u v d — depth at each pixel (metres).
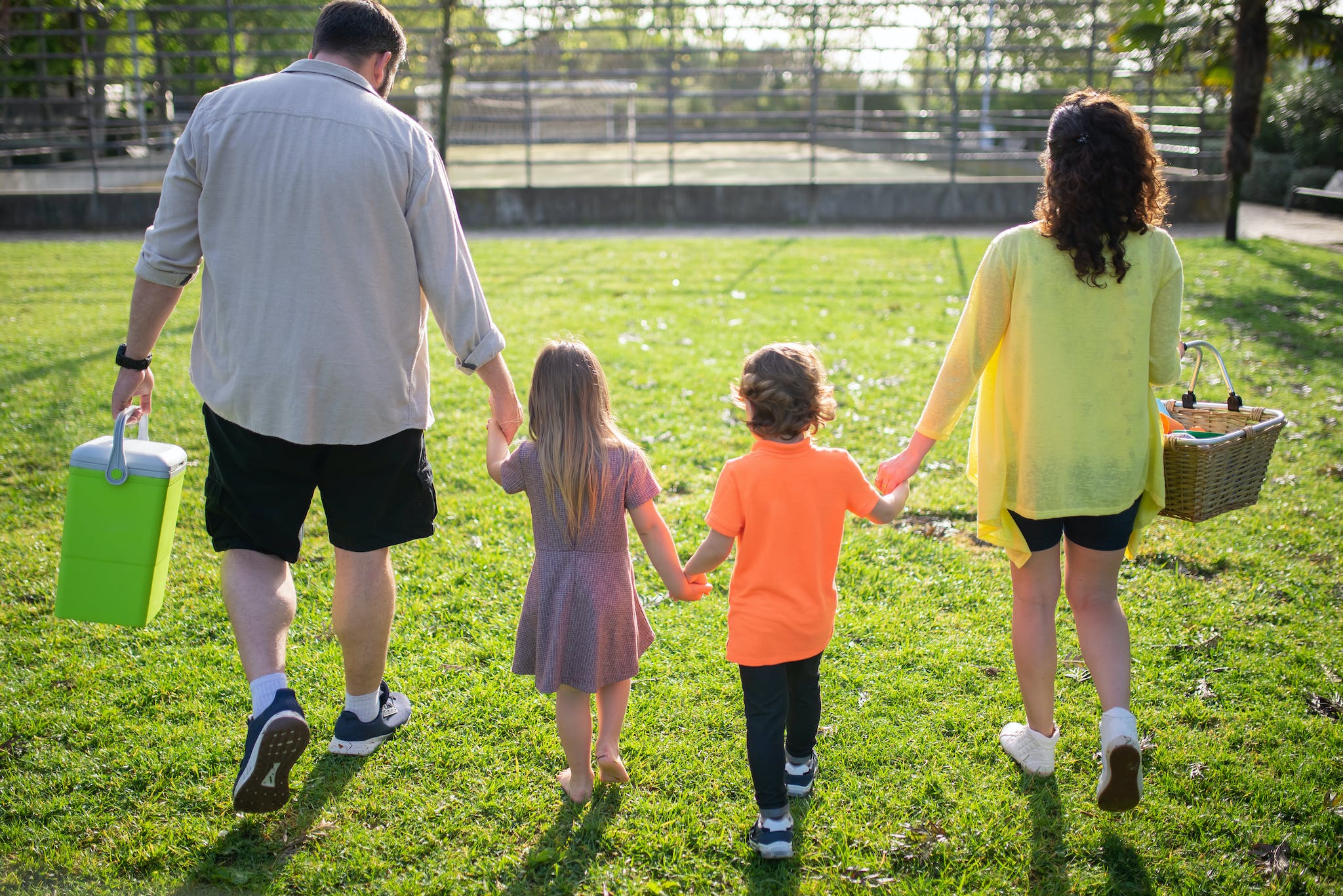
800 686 2.55
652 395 6.30
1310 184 17.66
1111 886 2.32
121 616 2.47
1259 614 3.61
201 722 2.96
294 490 2.48
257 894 2.31
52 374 6.78
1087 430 2.45
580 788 2.61
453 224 2.51
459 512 4.54
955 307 9.16
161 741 2.87
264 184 2.30
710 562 2.46
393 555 4.11
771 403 2.35
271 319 2.33
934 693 3.13
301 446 2.42
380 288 2.40
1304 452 5.25
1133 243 2.41
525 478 2.55
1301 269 10.74
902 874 2.38
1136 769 2.32
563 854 2.43
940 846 2.45
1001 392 2.54
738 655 2.43
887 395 6.34
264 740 2.15
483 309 2.52
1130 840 2.47
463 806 2.61
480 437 5.60
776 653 2.40
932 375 6.78
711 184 16.83
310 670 3.26
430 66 17.19
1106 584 2.59
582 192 16.81
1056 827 2.52
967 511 4.61
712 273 11.27
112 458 2.40
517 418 2.63
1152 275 2.43
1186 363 6.96
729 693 3.13
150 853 2.42
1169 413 2.96
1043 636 2.65
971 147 23.20
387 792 2.66
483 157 26.53
